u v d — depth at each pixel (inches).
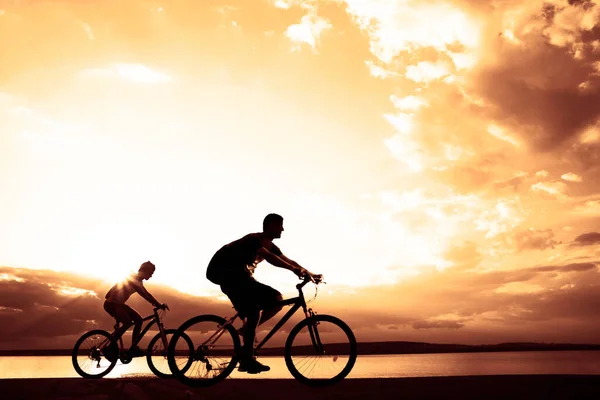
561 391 163.5
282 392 173.6
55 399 171.2
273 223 203.3
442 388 173.0
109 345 270.8
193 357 199.6
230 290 197.8
